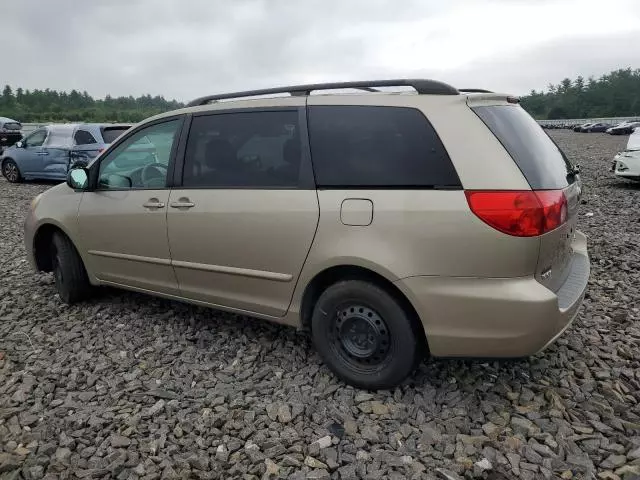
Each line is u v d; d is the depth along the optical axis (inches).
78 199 173.9
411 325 115.1
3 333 166.9
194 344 153.2
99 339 159.2
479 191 105.9
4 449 107.9
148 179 156.9
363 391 123.7
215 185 139.9
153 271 157.5
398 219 111.6
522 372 130.3
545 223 106.0
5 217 383.6
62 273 182.2
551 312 105.5
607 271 211.6
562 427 108.0
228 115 140.6
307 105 128.5
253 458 102.2
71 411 120.8
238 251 135.0
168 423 114.3
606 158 888.3
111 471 99.9
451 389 123.7
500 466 97.8
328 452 103.0
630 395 121.0
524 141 117.0
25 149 578.9
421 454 101.9
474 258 106.1
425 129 113.7
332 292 122.6
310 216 121.9
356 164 119.4
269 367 137.4
